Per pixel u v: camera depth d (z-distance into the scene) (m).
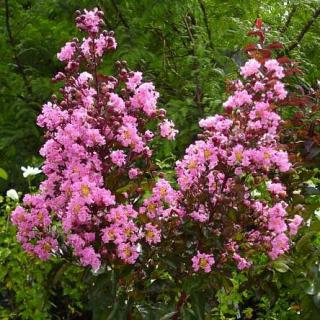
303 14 1.95
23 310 1.28
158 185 0.99
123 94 1.04
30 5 2.00
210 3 1.88
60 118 0.99
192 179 1.00
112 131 0.99
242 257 1.04
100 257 0.99
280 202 1.04
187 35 1.90
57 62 1.85
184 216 1.01
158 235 0.98
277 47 1.19
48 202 1.02
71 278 1.21
